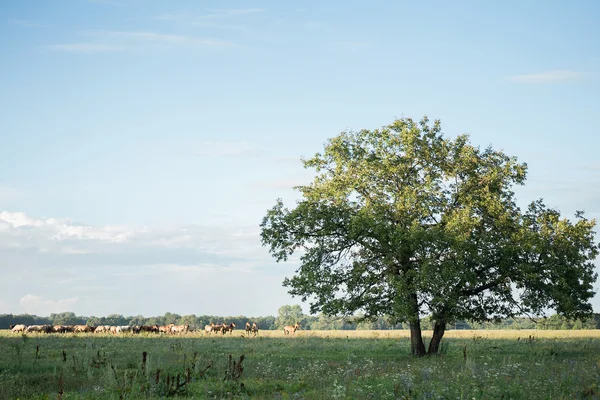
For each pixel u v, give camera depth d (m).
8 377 19.53
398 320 31.75
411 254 32.09
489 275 33.31
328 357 30.27
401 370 20.72
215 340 47.41
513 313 33.56
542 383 16.39
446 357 28.94
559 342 41.72
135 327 71.88
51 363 23.78
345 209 33.22
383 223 31.39
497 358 27.16
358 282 32.81
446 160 34.12
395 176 33.66
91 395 15.79
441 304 31.02
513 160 34.31
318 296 32.78
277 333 72.06
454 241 30.47
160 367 21.97
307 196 35.62
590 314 33.97
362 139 35.06
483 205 32.91
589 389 14.99
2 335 57.88
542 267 32.75
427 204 32.38
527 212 34.62
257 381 18.75
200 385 17.61
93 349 32.22
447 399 14.71
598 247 33.41
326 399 15.05
